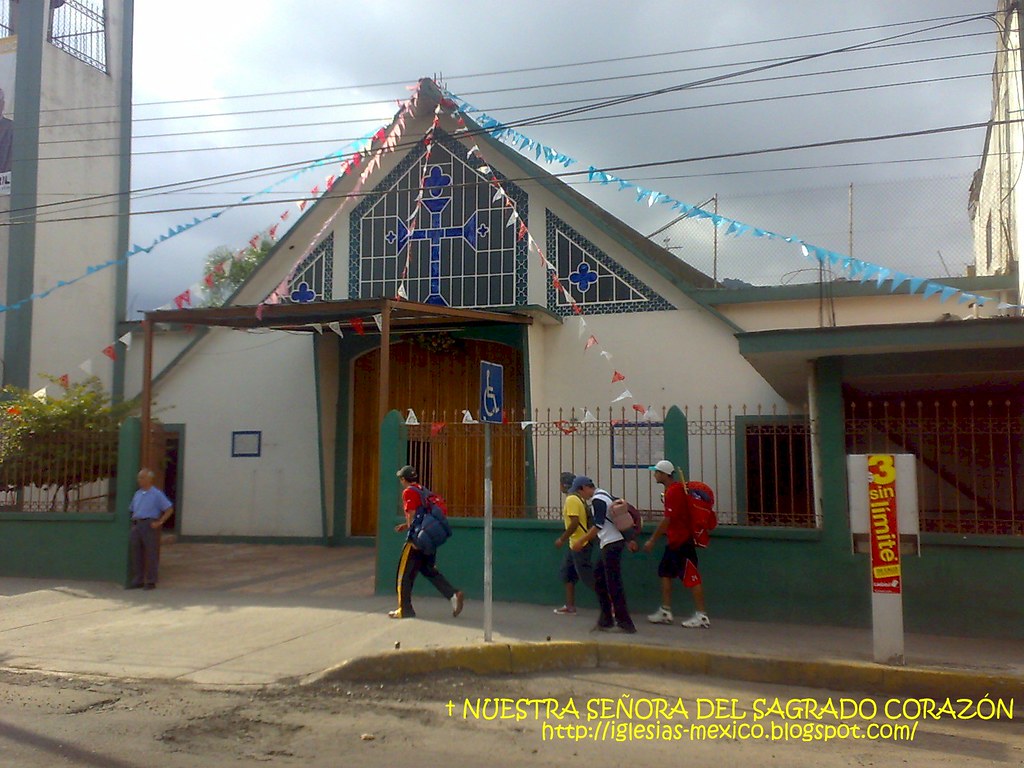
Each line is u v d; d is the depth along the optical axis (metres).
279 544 17.31
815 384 10.64
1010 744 6.64
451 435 12.23
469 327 15.59
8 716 6.86
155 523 12.40
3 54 19.16
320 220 17.22
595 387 15.46
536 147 13.01
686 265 16.42
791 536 10.12
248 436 17.81
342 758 6.04
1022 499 12.62
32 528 13.26
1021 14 12.56
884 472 8.42
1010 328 9.02
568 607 10.33
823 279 14.53
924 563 9.71
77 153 19.64
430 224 16.70
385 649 8.36
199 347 18.38
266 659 8.41
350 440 17.12
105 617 10.39
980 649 8.92
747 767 6.05
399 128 16.61
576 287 15.83
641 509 13.65
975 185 19.61
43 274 18.67
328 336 16.64
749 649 8.74
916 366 10.08
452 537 11.34
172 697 7.40
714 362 14.99
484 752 6.23
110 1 20.84
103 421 14.09
